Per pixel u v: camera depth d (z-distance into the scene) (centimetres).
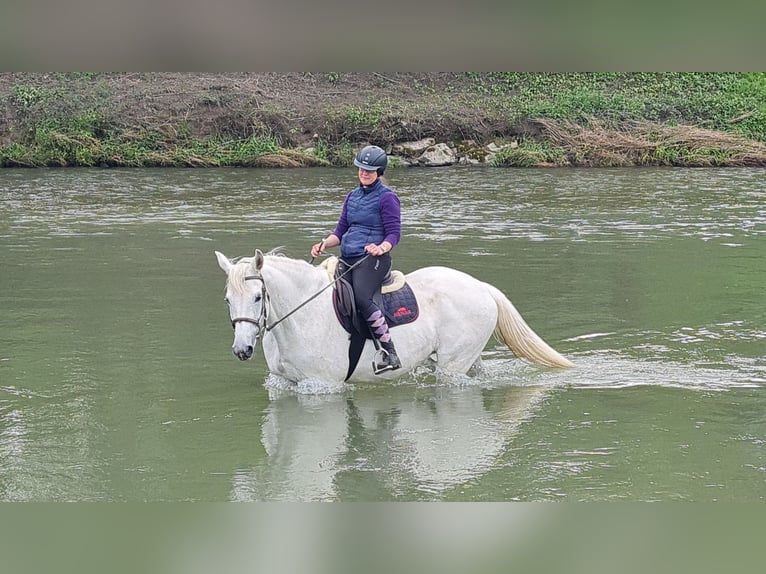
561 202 1970
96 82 2767
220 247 1469
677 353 937
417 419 755
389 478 643
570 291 1194
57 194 2055
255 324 714
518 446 699
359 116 2647
